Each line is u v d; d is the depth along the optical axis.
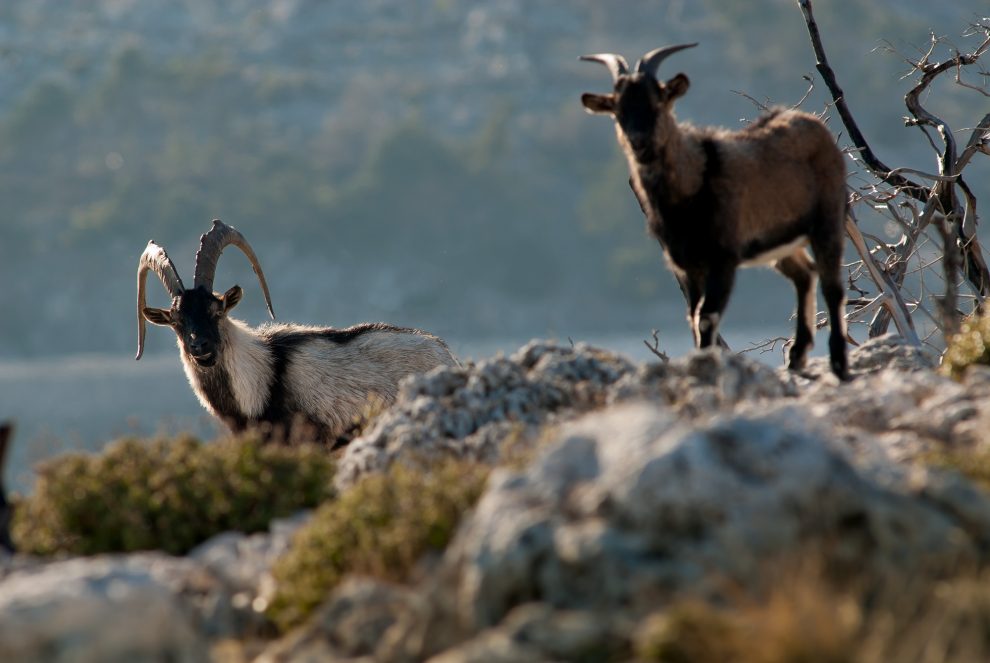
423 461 30.78
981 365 36.47
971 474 25.56
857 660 18.81
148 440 33.22
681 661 18.91
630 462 21.38
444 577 21.86
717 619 19.20
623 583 20.17
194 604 25.23
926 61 57.44
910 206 55.88
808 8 56.62
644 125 33.09
